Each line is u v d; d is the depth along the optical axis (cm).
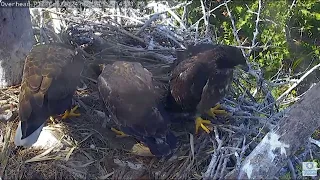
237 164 453
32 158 471
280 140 451
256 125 497
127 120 459
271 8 709
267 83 565
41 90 458
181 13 695
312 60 699
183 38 577
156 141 455
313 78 685
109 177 465
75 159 473
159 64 545
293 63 699
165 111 479
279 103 556
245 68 490
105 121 495
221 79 483
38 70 466
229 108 507
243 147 466
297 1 718
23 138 448
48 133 485
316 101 453
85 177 464
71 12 617
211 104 486
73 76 477
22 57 522
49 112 460
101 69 515
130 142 484
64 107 469
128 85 465
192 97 481
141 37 573
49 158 471
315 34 714
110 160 473
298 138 452
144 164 472
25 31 520
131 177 465
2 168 468
